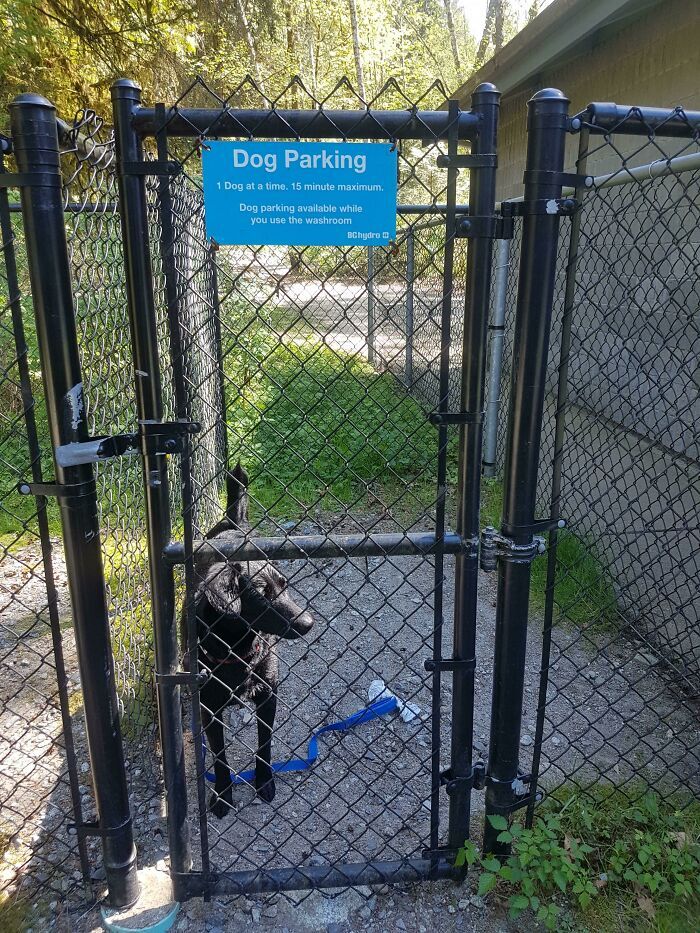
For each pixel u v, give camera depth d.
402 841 2.57
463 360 1.93
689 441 3.51
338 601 4.39
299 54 24.28
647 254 3.92
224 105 1.71
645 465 3.94
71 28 8.94
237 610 2.34
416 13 29.50
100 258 2.62
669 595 3.70
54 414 1.84
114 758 2.10
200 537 3.15
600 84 4.58
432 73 29.88
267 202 1.71
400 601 4.40
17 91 8.70
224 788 2.67
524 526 2.09
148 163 1.70
